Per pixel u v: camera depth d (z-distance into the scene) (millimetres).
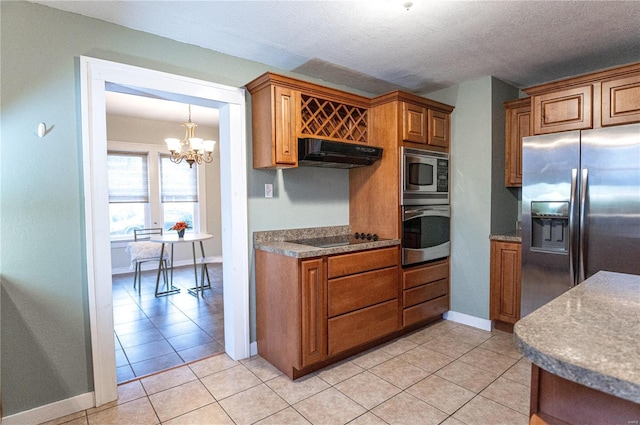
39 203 1878
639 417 767
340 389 2180
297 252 2219
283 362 2396
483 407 1965
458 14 2008
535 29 2205
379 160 3031
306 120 2803
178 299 4203
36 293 1879
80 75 1973
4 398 1804
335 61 2719
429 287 3158
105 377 2055
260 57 2637
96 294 2021
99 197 2031
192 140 4020
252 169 2701
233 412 1957
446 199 3295
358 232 3244
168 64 2301
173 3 1884
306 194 3039
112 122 5332
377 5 1913
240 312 2633
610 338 818
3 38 1781
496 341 2891
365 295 2611
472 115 3186
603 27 2180
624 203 2221
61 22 1931
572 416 869
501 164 3199
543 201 2588
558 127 2570
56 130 1919
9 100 1799
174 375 2385
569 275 2459
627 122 2277
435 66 2826
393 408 1971
